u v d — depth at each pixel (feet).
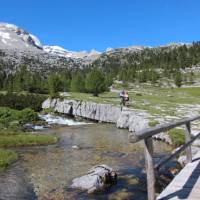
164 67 602.03
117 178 54.44
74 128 144.25
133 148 88.22
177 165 59.47
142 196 45.55
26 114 158.51
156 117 125.90
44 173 60.80
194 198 28.91
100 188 48.49
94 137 113.60
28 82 327.67
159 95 284.82
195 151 60.95
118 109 165.27
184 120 38.50
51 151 85.61
